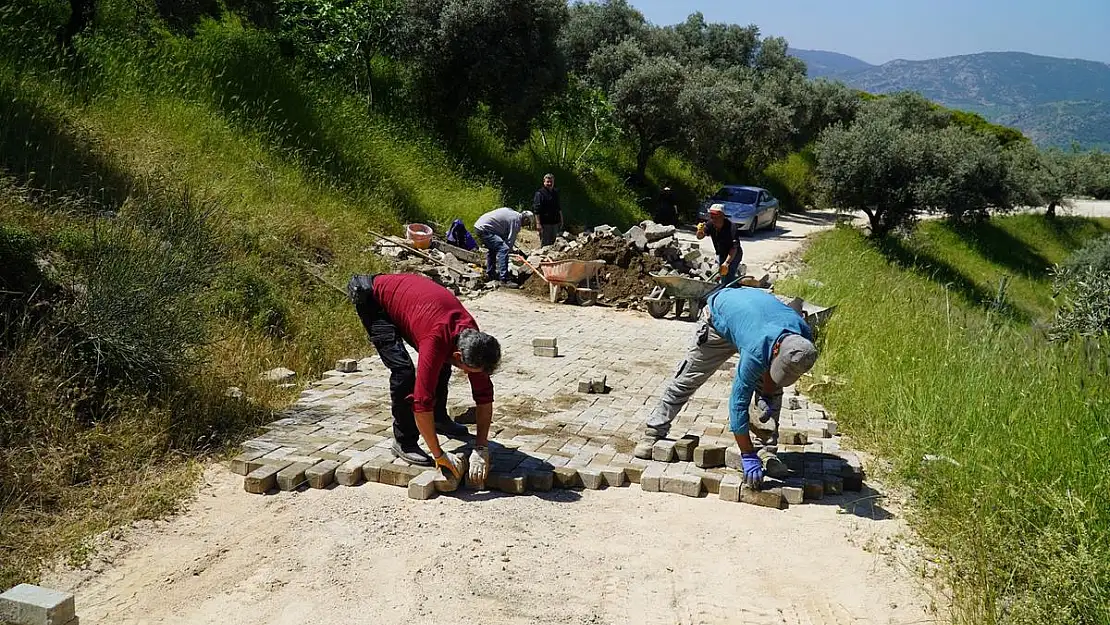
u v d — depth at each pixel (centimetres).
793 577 451
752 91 3538
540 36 2088
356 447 602
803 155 4131
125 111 1227
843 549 483
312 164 1475
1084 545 422
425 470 557
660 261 1415
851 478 571
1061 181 3903
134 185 986
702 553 475
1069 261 2223
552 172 2380
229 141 1329
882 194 2827
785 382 508
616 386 820
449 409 674
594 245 1447
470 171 1992
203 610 406
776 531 504
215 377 691
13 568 429
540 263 1375
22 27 1235
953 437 584
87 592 419
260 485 535
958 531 487
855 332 974
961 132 3041
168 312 657
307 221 1204
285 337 863
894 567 461
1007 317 1068
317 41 1942
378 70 2095
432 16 2014
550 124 2458
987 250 3266
